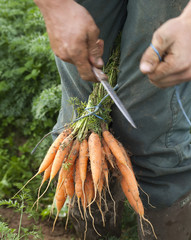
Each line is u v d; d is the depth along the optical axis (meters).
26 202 1.74
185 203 1.36
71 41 1.09
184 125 1.32
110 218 1.47
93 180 1.24
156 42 0.98
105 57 1.34
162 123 1.28
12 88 2.25
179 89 1.25
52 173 1.27
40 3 1.10
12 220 1.67
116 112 1.32
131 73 1.25
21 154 2.06
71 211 1.48
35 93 2.22
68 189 1.31
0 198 1.79
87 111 1.30
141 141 1.31
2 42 2.28
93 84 1.32
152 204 1.37
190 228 1.42
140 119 1.29
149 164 1.34
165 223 1.38
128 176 1.28
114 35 1.31
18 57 2.29
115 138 1.35
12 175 1.90
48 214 1.69
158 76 1.00
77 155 1.29
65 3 1.10
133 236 1.59
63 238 1.60
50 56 2.01
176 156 1.32
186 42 0.96
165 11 1.17
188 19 0.97
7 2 2.48
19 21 2.45
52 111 1.95
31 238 1.58
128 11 1.23
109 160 1.27
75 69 1.31
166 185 1.35
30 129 2.14
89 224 1.48
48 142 1.85
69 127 1.33
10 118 2.20
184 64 0.97
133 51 1.23
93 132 1.28
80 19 1.09
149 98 1.25
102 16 1.26
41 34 2.36
